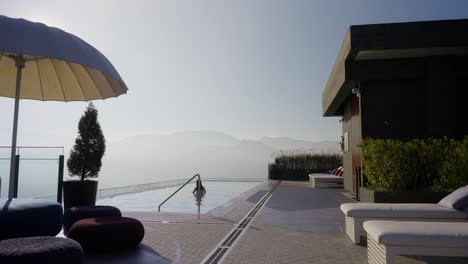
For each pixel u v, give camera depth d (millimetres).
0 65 6203
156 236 5887
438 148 8008
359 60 9898
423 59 9680
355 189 12469
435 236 3496
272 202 10883
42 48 4238
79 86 6445
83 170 9023
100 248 4793
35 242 3646
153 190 16953
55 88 6520
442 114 9531
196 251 4949
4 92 6453
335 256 4660
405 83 9898
